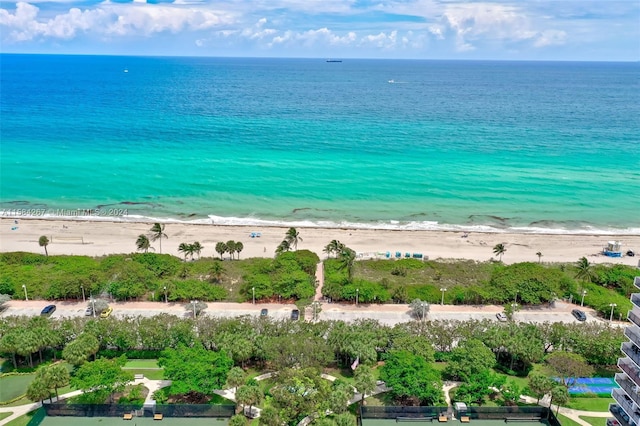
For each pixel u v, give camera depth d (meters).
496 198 174.50
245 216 157.25
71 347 76.62
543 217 159.88
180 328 81.62
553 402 72.75
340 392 67.69
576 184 189.38
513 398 73.50
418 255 128.88
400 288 104.94
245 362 82.81
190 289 103.81
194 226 147.50
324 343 78.19
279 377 71.88
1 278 105.62
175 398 74.25
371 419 71.62
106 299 103.81
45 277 108.69
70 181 184.12
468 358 76.25
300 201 169.62
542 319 99.69
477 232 147.00
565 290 108.44
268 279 106.75
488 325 87.62
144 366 82.06
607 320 99.69
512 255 131.62
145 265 113.06
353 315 99.44
